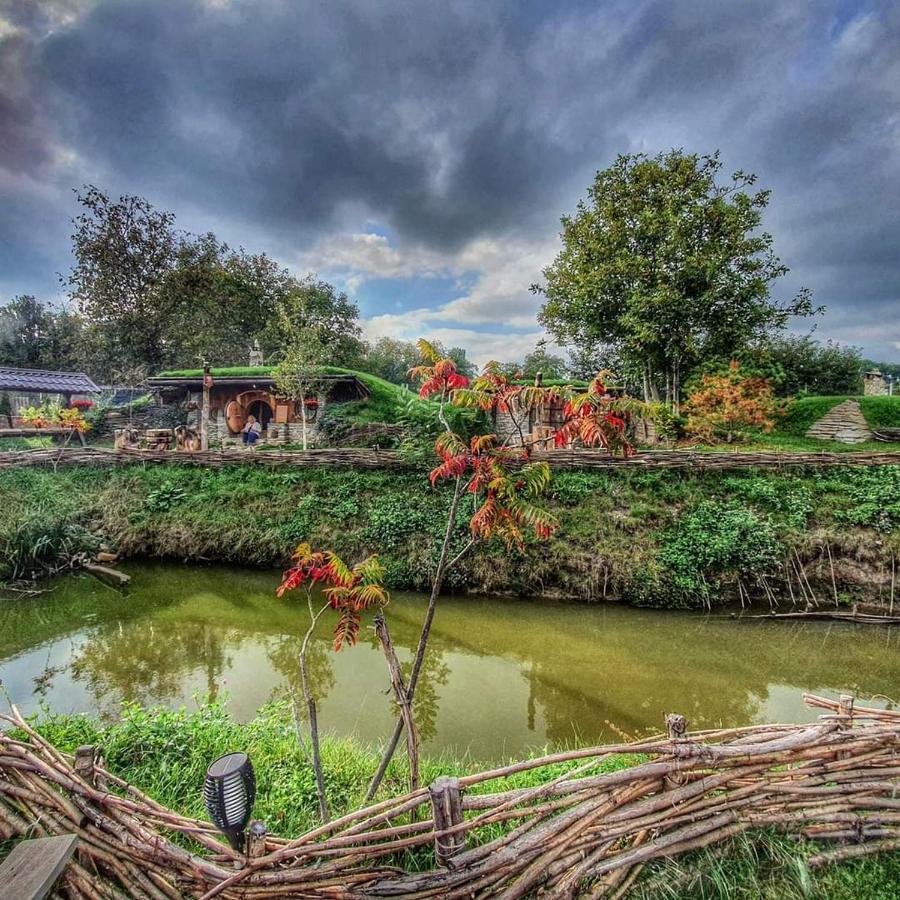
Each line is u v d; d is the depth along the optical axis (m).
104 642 6.64
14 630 6.96
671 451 10.26
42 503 10.29
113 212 25.70
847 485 9.06
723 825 2.22
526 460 2.89
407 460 10.59
